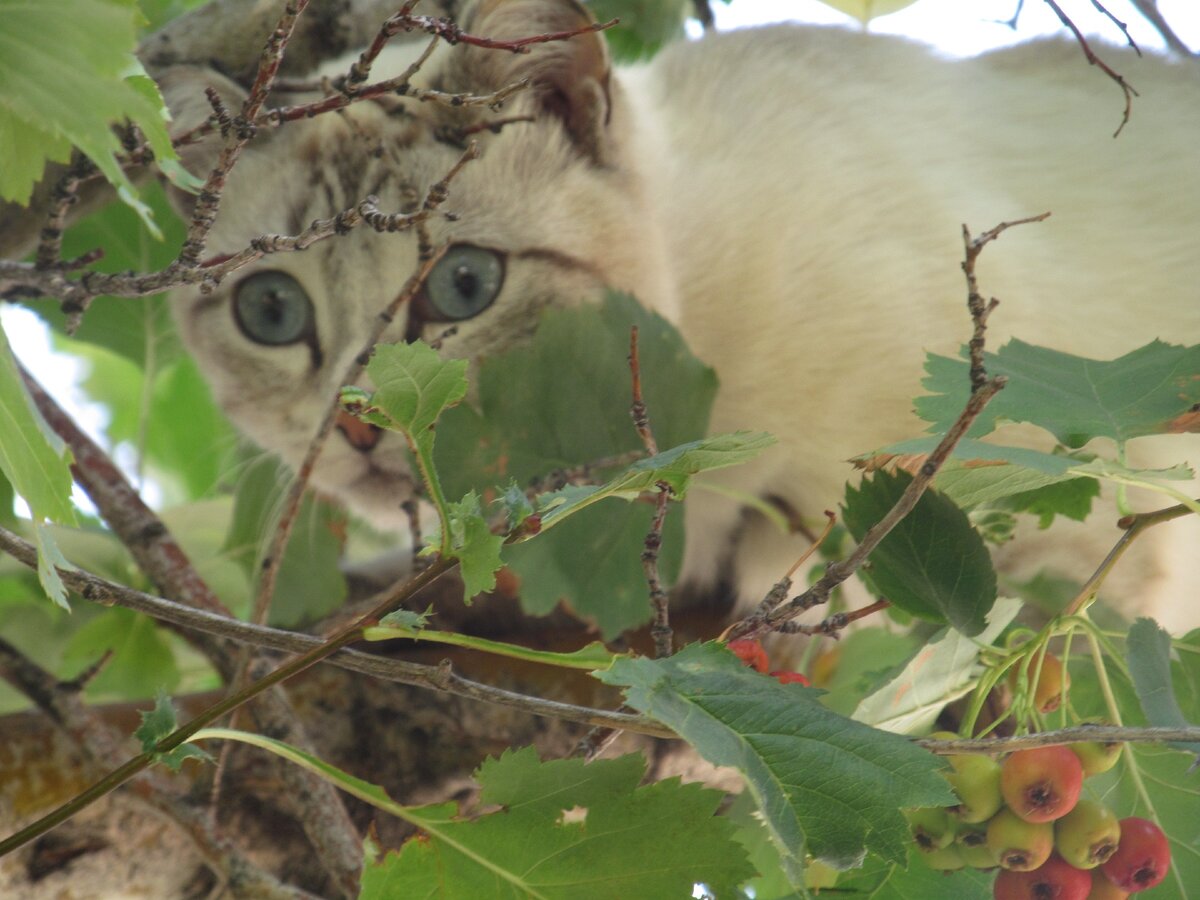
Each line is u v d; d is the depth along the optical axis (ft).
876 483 1.69
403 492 2.21
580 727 1.98
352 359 2.14
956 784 1.66
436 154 2.16
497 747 1.97
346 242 2.16
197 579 2.00
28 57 1.49
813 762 1.50
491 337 2.15
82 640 2.15
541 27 2.15
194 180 1.55
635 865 1.56
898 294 2.20
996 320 2.20
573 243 2.17
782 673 1.75
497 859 1.56
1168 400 1.68
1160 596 2.10
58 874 1.83
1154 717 1.63
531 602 1.83
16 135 1.53
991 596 1.68
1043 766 1.64
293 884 1.90
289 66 2.19
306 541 2.21
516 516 1.54
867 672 1.90
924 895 1.73
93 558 2.18
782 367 2.20
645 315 1.90
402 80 1.66
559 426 1.88
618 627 1.85
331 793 1.84
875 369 2.19
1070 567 2.05
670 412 1.90
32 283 1.68
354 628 1.54
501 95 1.66
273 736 1.86
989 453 1.63
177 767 1.54
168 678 2.16
